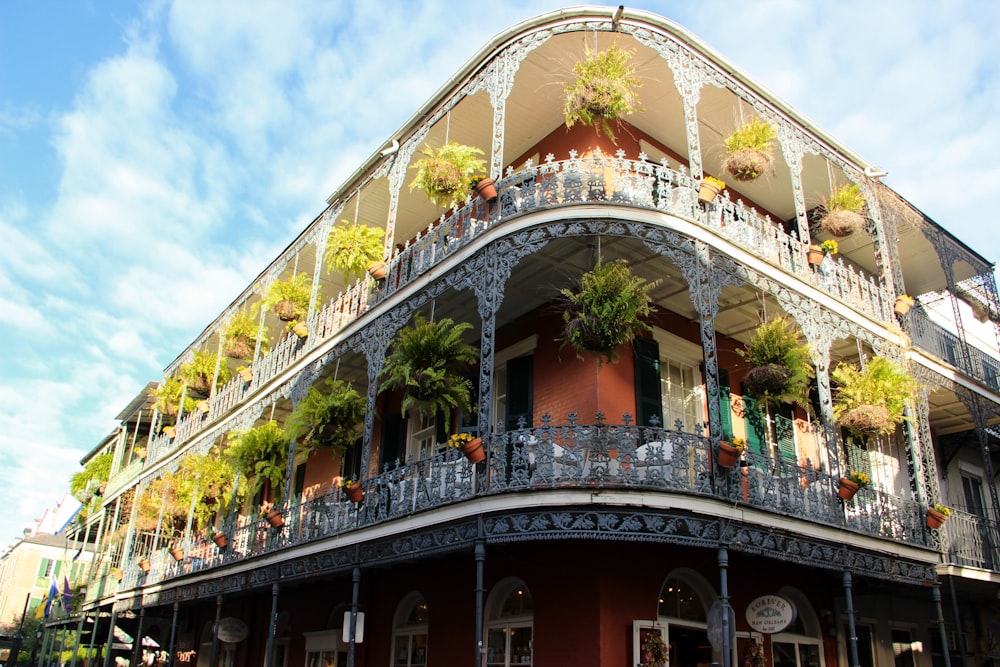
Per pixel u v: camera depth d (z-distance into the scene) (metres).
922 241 14.89
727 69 10.96
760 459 9.57
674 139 12.84
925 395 11.98
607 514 7.86
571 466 8.52
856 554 9.55
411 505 9.49
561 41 10.84
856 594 12.07
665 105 11.96
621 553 9.38
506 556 10.05
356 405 12.27
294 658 14.77
